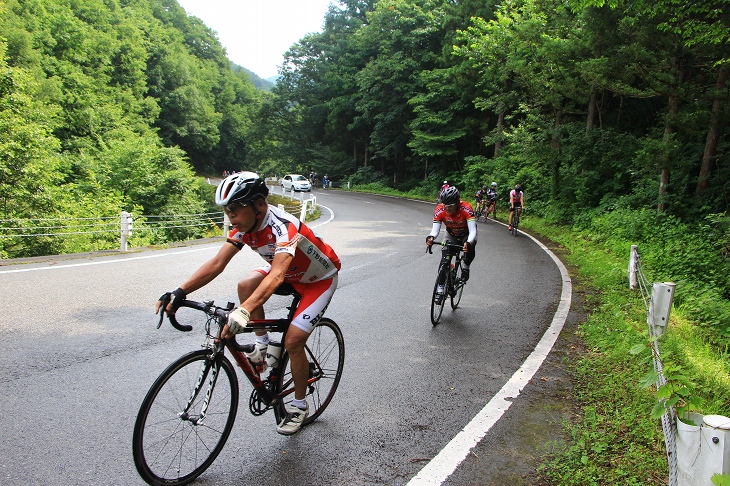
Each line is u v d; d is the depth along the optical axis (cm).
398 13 3734
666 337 526
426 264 1025
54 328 514
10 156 1572
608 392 404
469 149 3703
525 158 2262
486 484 282
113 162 2456
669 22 1131
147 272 830
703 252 1040
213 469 288
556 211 1922
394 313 651
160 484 260
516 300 749
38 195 1634
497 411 375
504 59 2198
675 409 268
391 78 3766
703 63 1310
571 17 1712
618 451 315
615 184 1762
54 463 280
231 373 294
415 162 4144
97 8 4366
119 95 4097
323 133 5509
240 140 7394
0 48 1888
